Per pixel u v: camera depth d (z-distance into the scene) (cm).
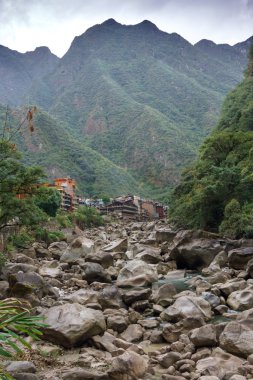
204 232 4078
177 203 6372
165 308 2030
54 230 6769
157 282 2833
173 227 6059
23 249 4297
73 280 2806
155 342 1565
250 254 3341
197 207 5491
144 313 2011
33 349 1351
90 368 1228
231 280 2734
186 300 1822
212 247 3759
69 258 3925
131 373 1134
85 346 1451
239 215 4544
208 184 5388
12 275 2125
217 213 5331
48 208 7262
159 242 5300
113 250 4381
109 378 1135
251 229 4294
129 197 15750
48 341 1456
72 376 1116
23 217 2844
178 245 3906
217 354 1308
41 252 4462
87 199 15475
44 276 3023
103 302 2044
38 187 2861
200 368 1198
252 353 1297
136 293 2119
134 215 15100
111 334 1603
